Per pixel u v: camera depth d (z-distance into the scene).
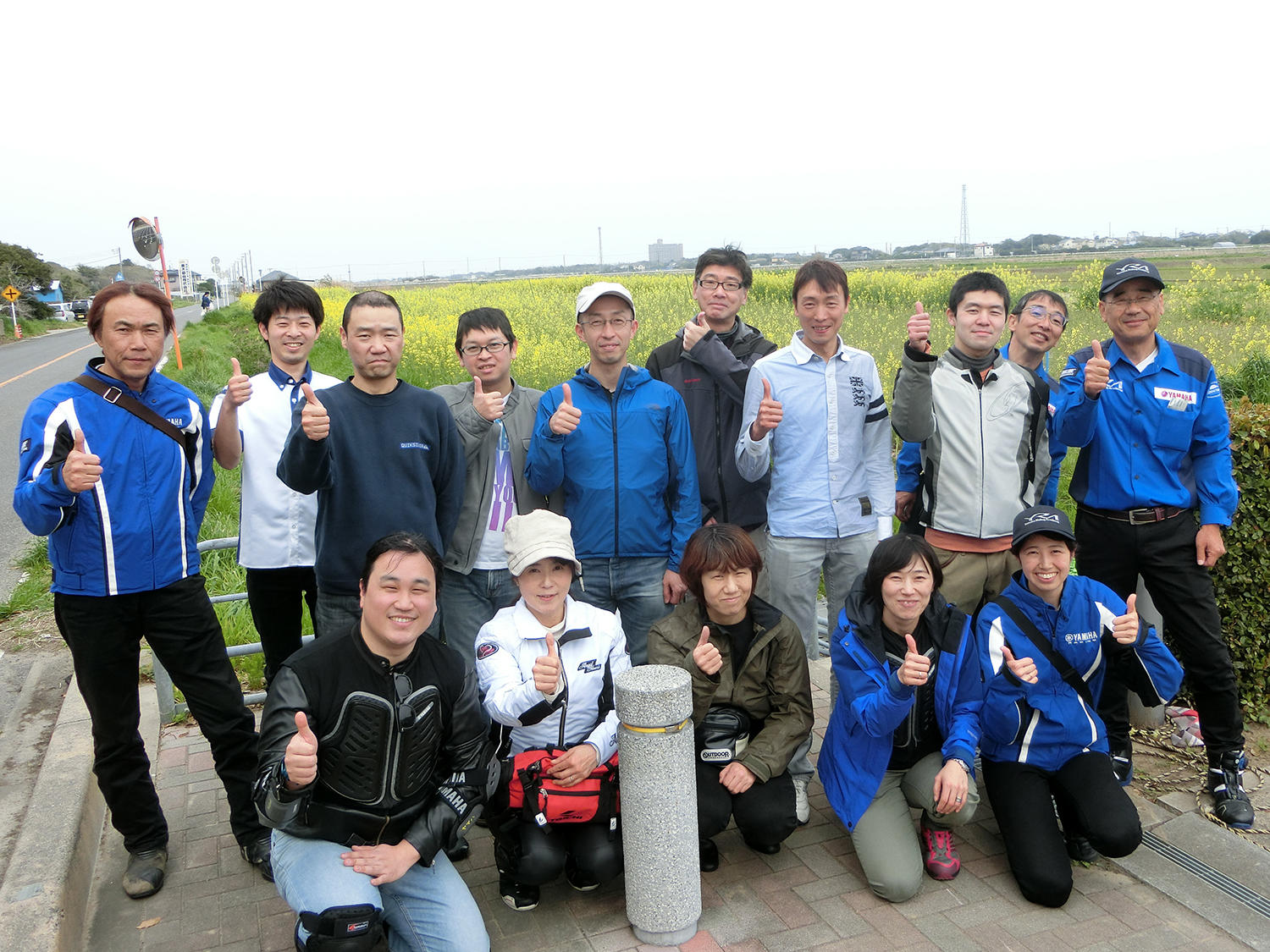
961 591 3.97
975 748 3.27
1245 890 3.17
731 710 3.46
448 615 4.03
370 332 3.45
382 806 2.75
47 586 7.13
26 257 64.62
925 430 3.77
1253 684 4.47
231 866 3.44
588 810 3.04
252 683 5.10
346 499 3.49
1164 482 3.80
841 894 3.21
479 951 2.72
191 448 3.30
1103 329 14.30
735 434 4.24
